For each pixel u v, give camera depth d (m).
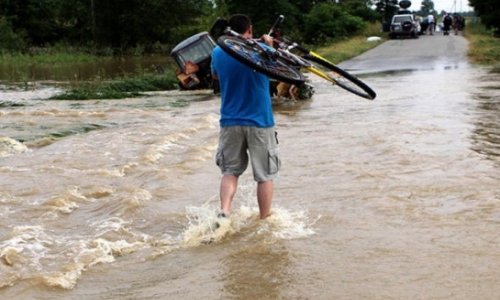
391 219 5.64
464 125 10.70
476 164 7.67
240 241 5.16
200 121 12.76
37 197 6.72
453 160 7.92
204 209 6.13
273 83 15.96
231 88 5.36
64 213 6.13
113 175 7.79
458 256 4.71
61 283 4.36
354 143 9.44
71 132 12.07
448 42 43.47
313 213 5.89
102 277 4.51
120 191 6.88
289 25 53.94
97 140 10.67
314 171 7.66
